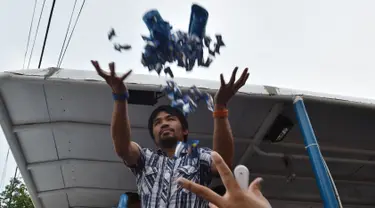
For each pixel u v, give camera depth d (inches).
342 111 111.3
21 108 104.3
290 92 104.0
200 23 71.1
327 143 132.4
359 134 126.6
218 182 133.9
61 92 100.9
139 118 114.5
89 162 132.0
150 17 70.2
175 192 68.2
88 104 106.7
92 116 112.2
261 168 141.6
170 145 83.2
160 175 72.8
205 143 126.9
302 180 149.1
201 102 104.9
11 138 112.6
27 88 97.3
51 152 125.6
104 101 105.2
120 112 74.9
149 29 71.1
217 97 75.6
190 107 83.0
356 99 107.8
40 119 110.7
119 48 70.2
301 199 159.6
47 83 94.0
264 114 112.0
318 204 163.0
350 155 140.1
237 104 106.8
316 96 104.1
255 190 34.9
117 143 75.0
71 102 105.3
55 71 95.3
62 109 108.1
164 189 69.6
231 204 32.7
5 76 91.3
